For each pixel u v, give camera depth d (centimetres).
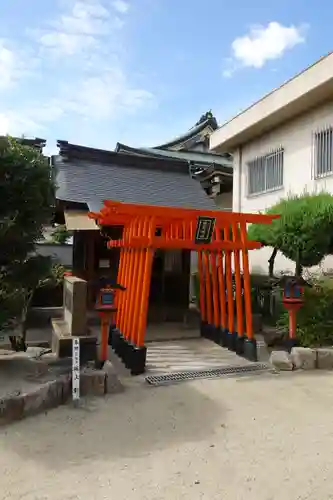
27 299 829
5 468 355
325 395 557
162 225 891
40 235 582
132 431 436
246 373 664
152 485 329
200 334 940
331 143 1023
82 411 490
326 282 877
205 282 938
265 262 1262
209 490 322
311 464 366
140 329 670
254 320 966
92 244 1016
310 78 1000
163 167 1346
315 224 753
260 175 1312
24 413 462
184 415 484
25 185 527
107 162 1270
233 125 1348
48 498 309
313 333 775
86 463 365
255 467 360
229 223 789
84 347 634
